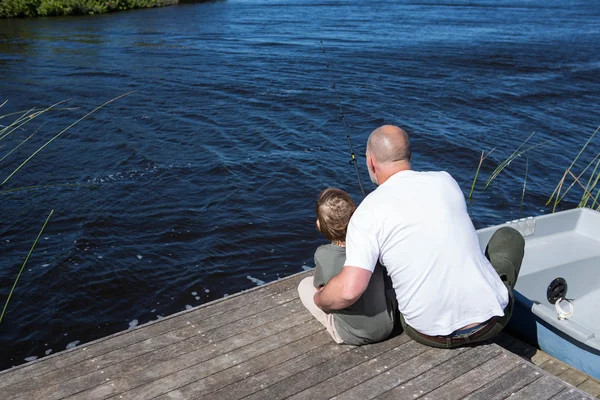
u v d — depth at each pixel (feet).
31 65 55.52
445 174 8.89
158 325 10.71
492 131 35.27
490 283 8.63
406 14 118.62
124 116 37.35
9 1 102.94
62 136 32.99
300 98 42.52
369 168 9.27
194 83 47.70
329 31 86.33
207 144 31.78
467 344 9.59
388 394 8.73
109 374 9.34
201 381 9.16
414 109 40.04
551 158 30.83
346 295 8.26
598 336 12.03
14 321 16.42
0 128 34.53
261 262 19.69
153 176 26.94
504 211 24.22
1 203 23.67
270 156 30.01
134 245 20.56
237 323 10.77
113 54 62.85
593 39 80.94
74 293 17.70
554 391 8.76
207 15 112.16
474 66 57.47
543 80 51.08
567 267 13.17
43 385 9.07
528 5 153.79
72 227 21.76
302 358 9.66
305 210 23.73
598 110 41.22
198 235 21.36
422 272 8.57
